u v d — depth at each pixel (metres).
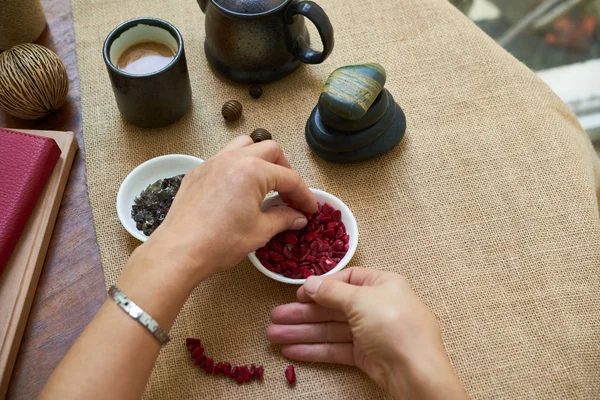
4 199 0.72
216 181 0.65
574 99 1.13
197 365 0.68
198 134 0.80
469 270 0.73
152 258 0.62
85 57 0.84
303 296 0.68
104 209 0.75
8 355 0.68
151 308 0.60
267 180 0.65
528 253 0.73
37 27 0.84
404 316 0.61
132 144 0.79
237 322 0.70
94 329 0.60
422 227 0.75
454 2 1.17
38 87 0.75
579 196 0.76
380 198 0.76
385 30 0.86
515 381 0.68
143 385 0.60
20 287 0.70
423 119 0.81
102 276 0.73
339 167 0.78
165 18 0.86
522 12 1.17
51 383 0.58
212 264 0.63
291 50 0.79
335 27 0.86
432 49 0.85
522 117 0.81
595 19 1.17
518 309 0.71
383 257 0.73
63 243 0.74
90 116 0.81
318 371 0.68
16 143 0.74
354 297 0.63
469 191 0.77
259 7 0.75
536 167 0.78
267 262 0.71
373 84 0.73
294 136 0.80
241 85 0.83
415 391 0.59
